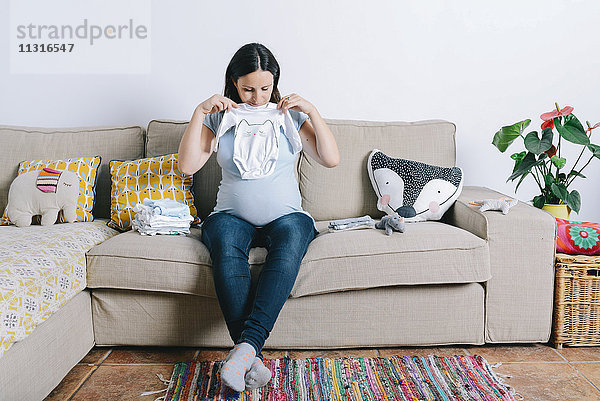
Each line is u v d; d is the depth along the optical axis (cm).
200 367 204
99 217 274
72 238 218
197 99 312
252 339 181
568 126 260
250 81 218
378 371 201
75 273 201
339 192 272
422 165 263
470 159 316
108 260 210
